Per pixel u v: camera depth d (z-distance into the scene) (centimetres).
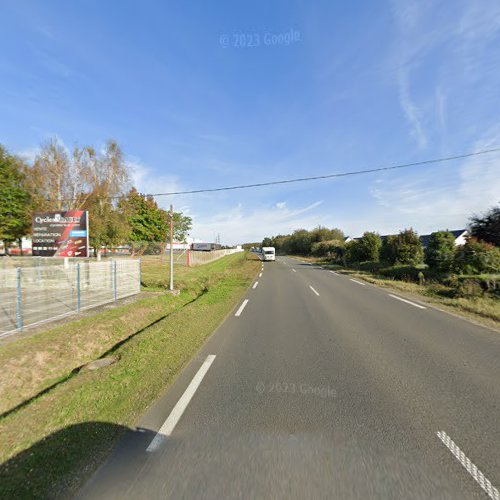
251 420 315
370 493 219
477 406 344
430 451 265
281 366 466
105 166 3100
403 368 457
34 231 1436
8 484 229
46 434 294
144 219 4444
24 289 1177
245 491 220
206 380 415
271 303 1027
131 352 534
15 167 1875
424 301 1061
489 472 241
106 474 238
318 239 6406
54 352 586
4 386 464
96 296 1072
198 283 1680
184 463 250
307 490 221
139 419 317
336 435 288
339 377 425
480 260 1417
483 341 594
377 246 2823
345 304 1005
